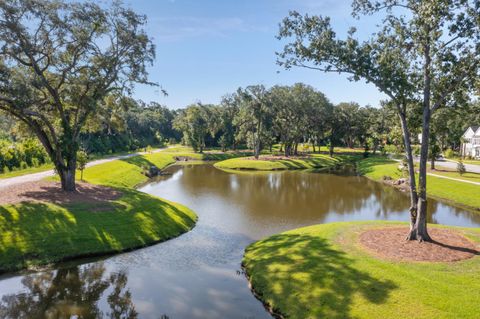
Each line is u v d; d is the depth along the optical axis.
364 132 89.12
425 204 16.58
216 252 19.38
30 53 22.62
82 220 20.62
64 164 27.17
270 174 57.19
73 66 25.02
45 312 12.62
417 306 11.32
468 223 27.34
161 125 138.50
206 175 55.03
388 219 27.98
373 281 13.05
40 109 26.33
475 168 55.53
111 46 26.62
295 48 16.50
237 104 105.25
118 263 17.45
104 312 12.67
